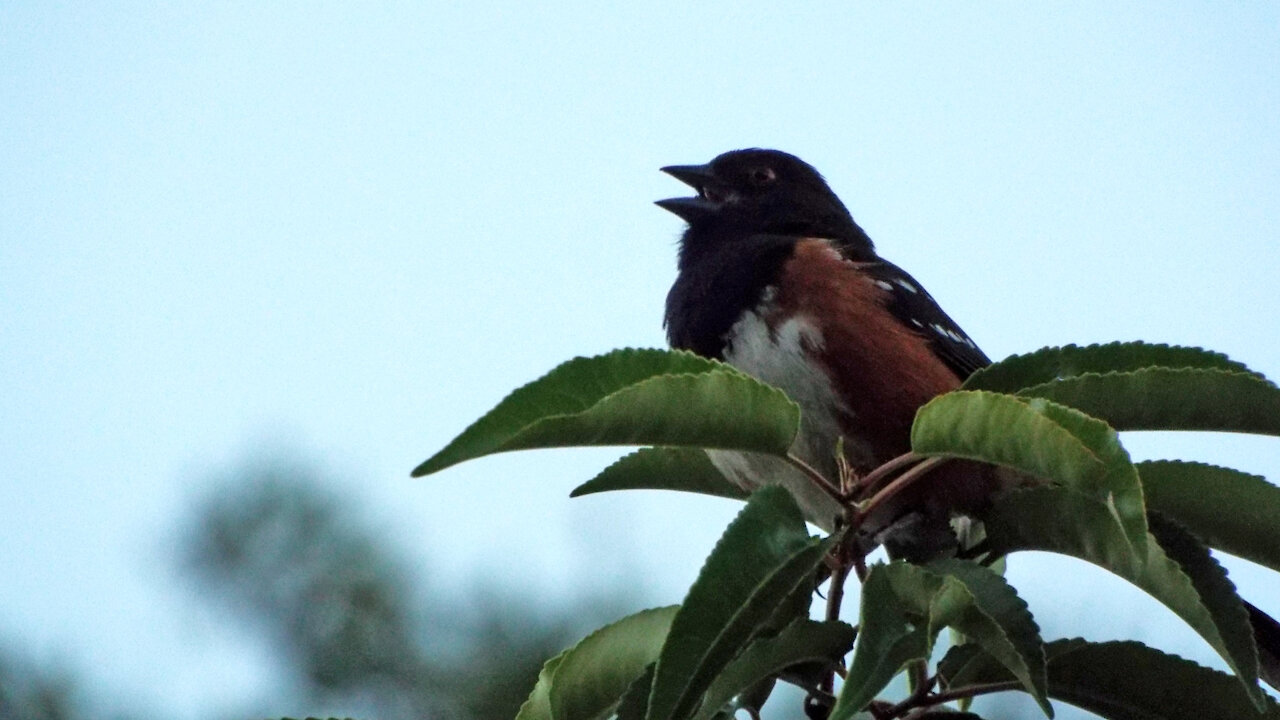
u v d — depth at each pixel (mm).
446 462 4094
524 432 4152
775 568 4113
